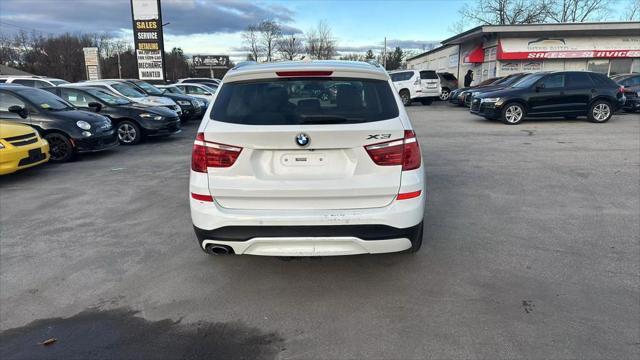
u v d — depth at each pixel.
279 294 3.29
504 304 3.07
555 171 6.97
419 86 23.19
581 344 2.61
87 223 4.94
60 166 8.30
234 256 3.96
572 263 3.68
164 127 11.11
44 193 6.28
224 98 3.20
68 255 4.06
